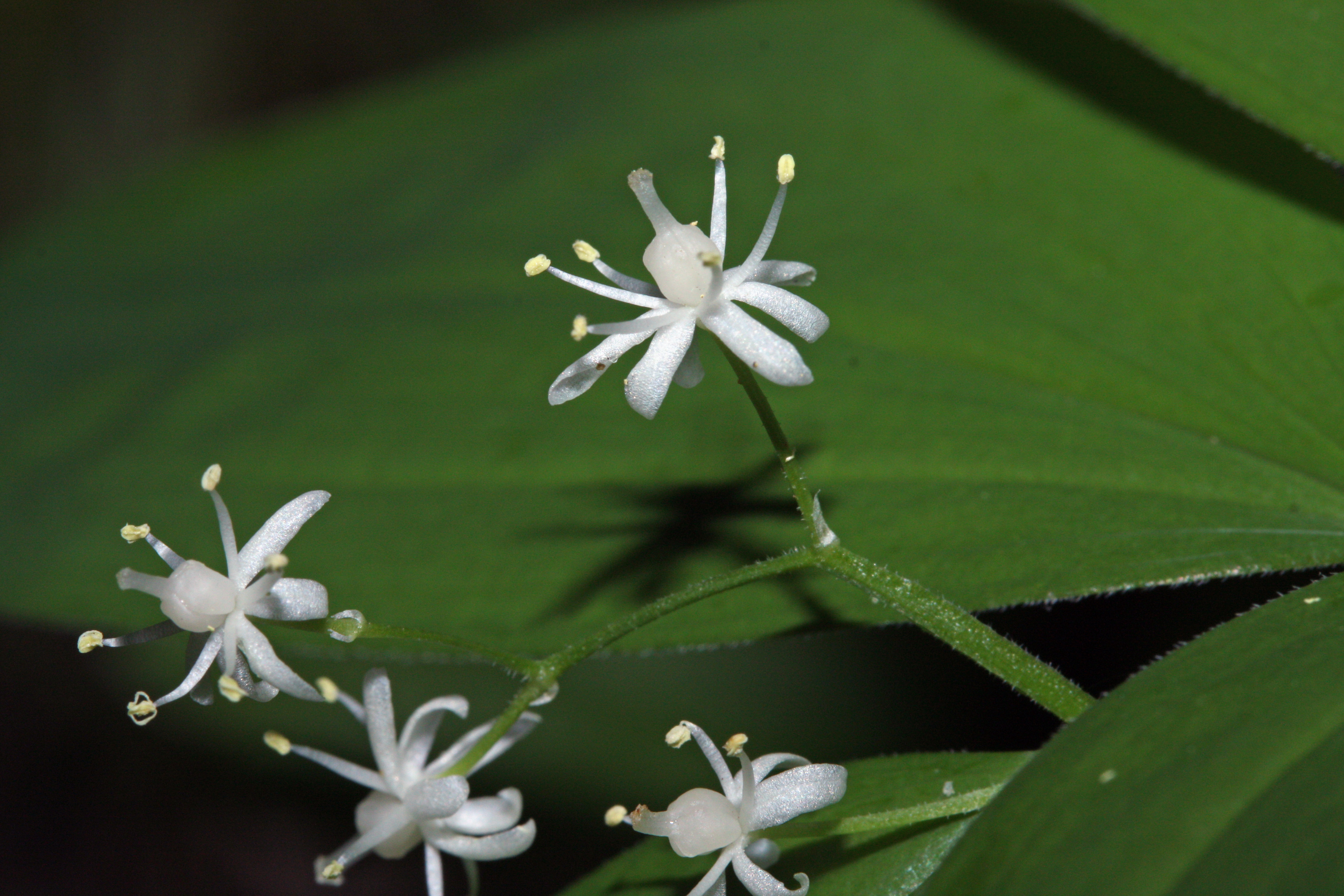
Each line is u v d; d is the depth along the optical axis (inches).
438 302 4.9
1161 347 4.4
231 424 4.8
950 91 4.9
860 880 4.0
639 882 4.1
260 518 4.6
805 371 3.9
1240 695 3.8
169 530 4.7
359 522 4.5
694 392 4.6
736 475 4.4
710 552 4.3
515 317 4.8
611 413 4.6
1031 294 4.5
